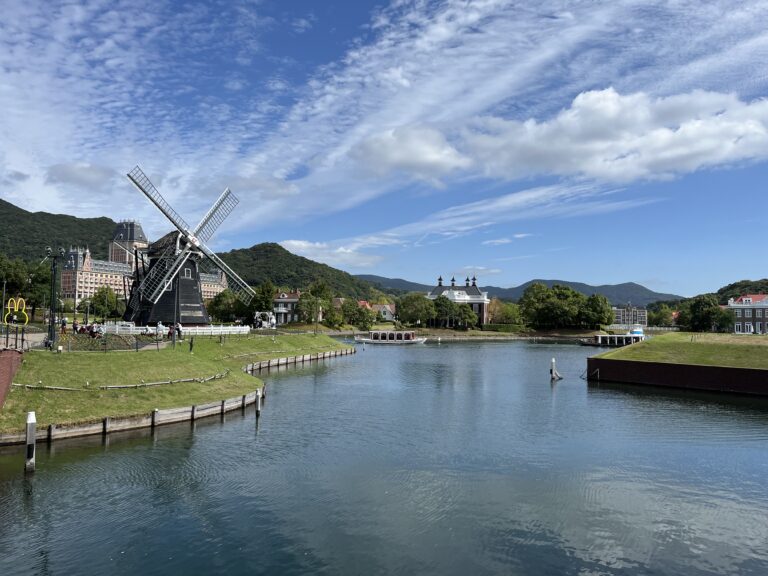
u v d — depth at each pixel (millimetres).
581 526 27766
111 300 156500
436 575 22984
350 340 174375
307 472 35031
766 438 44719
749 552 25281
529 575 23094
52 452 36656
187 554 24266
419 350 144375
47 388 42625
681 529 27547
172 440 40969
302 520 27938
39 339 58688
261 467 35781
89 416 41250
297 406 56469
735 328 177250
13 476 32375
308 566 23484
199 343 80562
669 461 38469
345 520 28047
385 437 44156
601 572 23422
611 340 175875
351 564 23734
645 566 23953
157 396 47688
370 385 73188
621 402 61188
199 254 94562
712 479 34781
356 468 36094
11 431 37219
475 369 95625
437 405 58594
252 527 27031
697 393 67750
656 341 84312
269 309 162750
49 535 25625
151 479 32875
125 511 28438
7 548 24344
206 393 51844
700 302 180375
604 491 32562
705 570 23672
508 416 53094
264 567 23312
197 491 31359
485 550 25156
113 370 49094
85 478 32531
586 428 48094
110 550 24469
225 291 174875
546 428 48062
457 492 32094
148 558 23859
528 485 33406
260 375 80250
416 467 36500
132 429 43031
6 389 39469
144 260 95125
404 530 27016
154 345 64875
